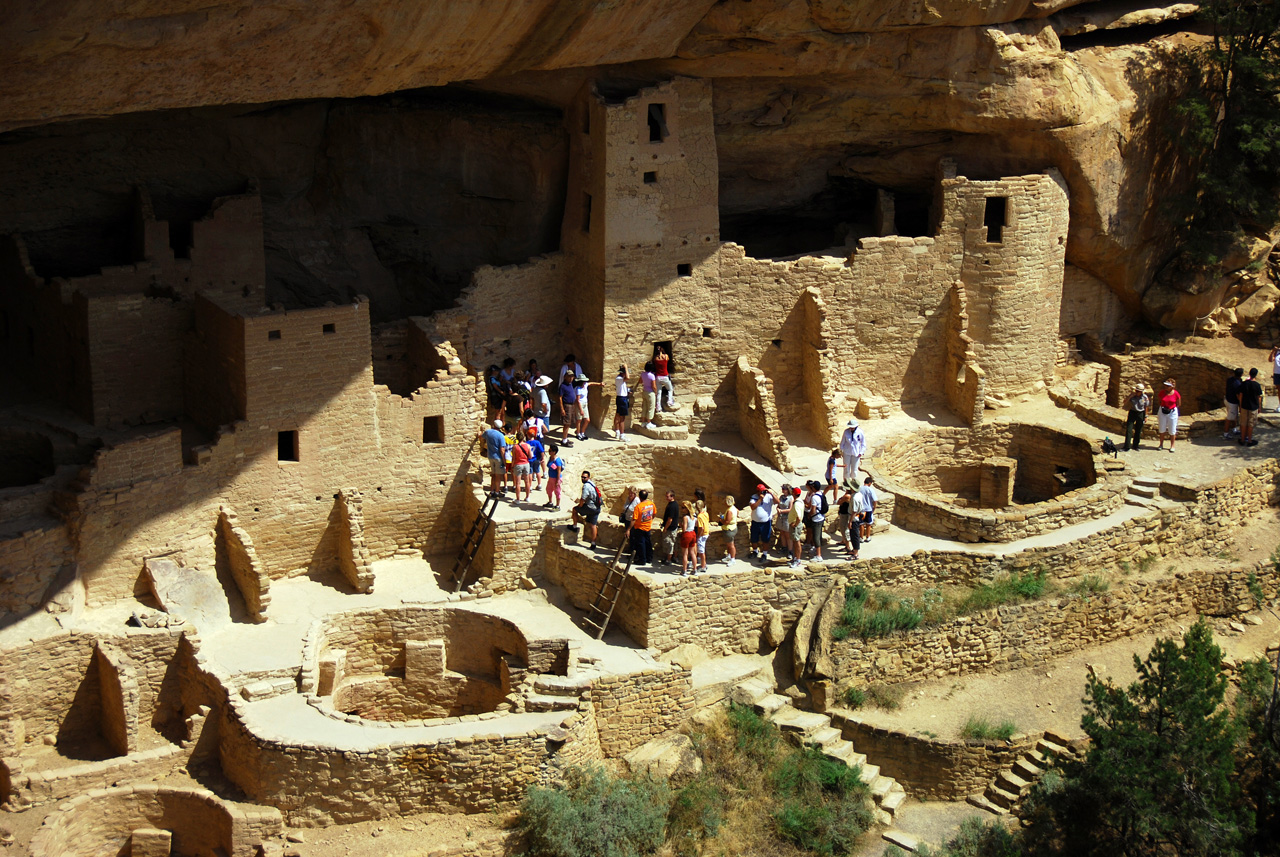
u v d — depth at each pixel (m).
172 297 31.56
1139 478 34.22
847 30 32.44
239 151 33.72
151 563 28.59
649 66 33.50
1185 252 39.12
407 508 31.84
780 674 30.34
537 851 26.25
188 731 27.30
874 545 31.92
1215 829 25.23
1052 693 30.70
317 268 35.88
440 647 29.97
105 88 24.20
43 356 32.25
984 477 36.72
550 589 31.23
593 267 34.50
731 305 35.56
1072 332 39.44
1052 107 34.56
